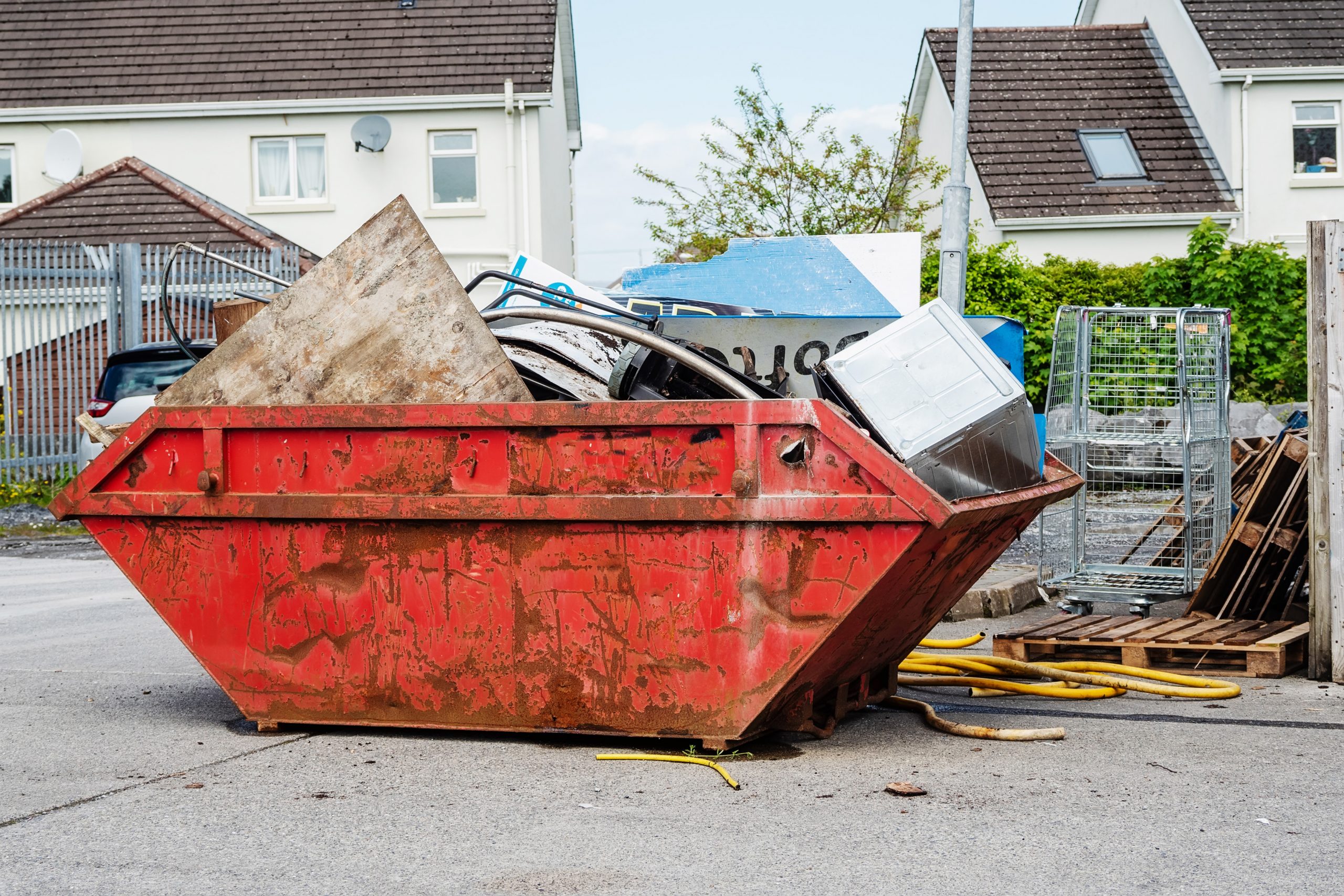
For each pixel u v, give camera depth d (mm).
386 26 23859
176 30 24188
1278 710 5590
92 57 23828
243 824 3912
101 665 6930
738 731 4570
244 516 4949
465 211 22891
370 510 4816
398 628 4887
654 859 3561
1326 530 6191
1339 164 22812
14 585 10633
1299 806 4055
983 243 22969
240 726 5309
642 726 4668
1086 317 8336
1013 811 4020
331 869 3502
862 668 5168
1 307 16328
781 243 7645
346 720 4988
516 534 4734
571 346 5582
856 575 4383
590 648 4688
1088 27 25500
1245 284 19438
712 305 7105
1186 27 23750
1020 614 8602
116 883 3391
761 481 4457
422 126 22891
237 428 4945
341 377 4910
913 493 4270
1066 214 22000
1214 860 3531
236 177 23109
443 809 4055
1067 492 5543
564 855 3607
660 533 4590
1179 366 8008
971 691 6266
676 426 4531
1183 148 23266
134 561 5121
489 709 4820
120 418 13688
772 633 4496
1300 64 22516
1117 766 4598
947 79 24125
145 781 4430
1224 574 7441
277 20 24203
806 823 3896
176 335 6152
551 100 22594
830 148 20547
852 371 4738
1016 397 4691
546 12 23828
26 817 4004
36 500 16141
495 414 4672
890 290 7492
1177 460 8258
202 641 5082
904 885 3348
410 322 4875
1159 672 6383
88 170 23203
